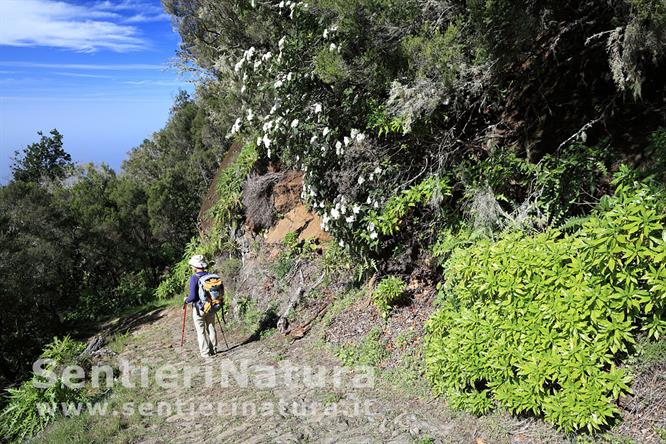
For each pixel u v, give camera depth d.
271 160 10.68
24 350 17.16
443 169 5.41
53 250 19.75
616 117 4.79
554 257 3.72
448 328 4.66
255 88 6.96
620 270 3.38
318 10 5.36
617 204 3.46
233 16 9.00
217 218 12.20
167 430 5.05
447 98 4.77
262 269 9.90
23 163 51.03
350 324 6.62
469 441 3.87
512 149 5.40
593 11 4.69
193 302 7.46
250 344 7.77
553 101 5.43
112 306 21.89
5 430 6.09
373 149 5.80
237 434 4.67
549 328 3.71
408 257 6.18
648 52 3.88
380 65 5.08
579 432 3.48
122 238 25.23
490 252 4.19
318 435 4.38
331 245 8.03
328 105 5.94
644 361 3.41
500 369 3.92
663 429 3.12
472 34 4.58
